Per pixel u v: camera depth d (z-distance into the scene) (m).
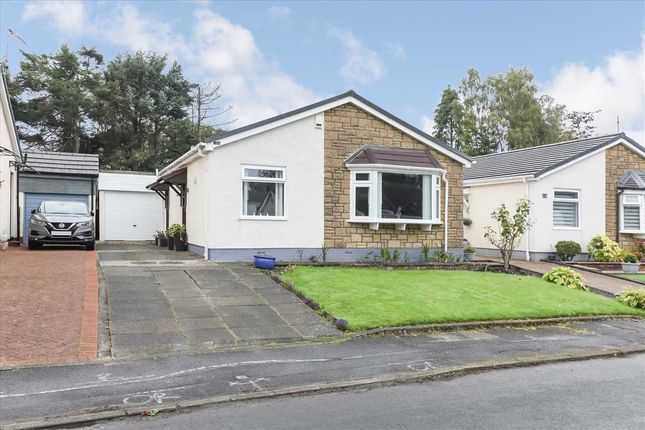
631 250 21.80
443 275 14.41
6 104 18.14
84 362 6.80
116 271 12.48
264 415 5.26
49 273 11.88
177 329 8.45
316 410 5.44
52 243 17.17
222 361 7.10
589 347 8.73
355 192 16.23
